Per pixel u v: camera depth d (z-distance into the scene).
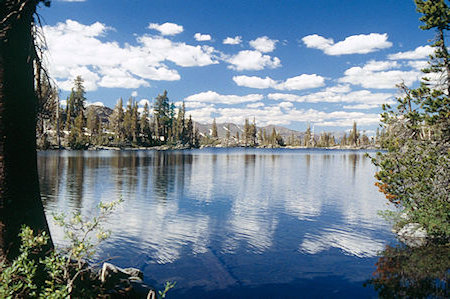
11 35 5.73
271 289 7.81
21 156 5.81
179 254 10.17
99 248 10.41
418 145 13.55
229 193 23.11
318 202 20.22
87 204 17.17
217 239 11.84
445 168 12.30
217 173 37.88
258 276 8.59
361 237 12.46
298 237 12.34
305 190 25.42
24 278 4.71
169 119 145.25
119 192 21.73
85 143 97.69
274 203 19.58
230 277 8.52
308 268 9.23
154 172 36.38
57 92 6.57
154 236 11.95
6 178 5.61
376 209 18.09
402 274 8.76
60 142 90.69
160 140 140.88
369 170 46.38
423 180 12.50
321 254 10.47
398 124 15.02
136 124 124.00
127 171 36.53
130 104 123.62
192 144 158.75
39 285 5.22
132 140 122.44
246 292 7.64
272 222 14.67
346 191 25.14
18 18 5.50
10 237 5.55
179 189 24.22
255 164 56.09
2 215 5.55
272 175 37.28
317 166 53.94
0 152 5.61
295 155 102.69
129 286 6.27
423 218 12.63
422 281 8.27
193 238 11.88
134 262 9.38
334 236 12.56
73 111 117.56
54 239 10.75
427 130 14.55
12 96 5.72
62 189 22.45
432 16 14.57
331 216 16.16
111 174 32.88
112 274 6.49
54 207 16.25
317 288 7.90
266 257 10.09
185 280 8.26
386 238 12.36
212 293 7.55
